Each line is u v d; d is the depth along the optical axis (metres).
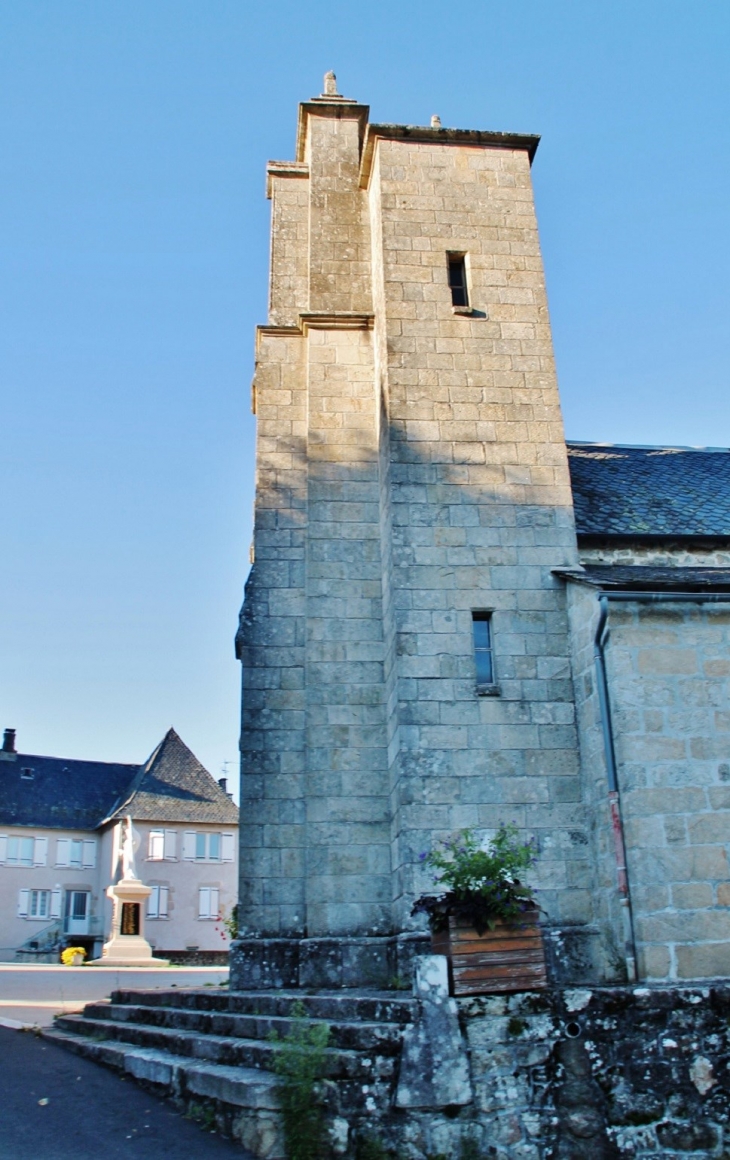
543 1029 7.95
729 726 10.59
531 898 8.45
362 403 14.82
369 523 14.15
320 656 13.39
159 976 23.91
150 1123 8.16
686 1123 7.86
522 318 14.41
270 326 15.49
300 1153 7.37
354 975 11.88
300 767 13.10
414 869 11.51
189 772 50.12
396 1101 7.61
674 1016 8.12
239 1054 8.60
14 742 51.50
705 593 11.05
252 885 12.55
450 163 15.26
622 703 10.61
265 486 14.50
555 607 12.77
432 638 12.48
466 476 13.36
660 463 17.23
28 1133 7.84
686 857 10.07
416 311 14.23
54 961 43.28
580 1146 7.67
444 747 12.00
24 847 47.53
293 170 17.02
